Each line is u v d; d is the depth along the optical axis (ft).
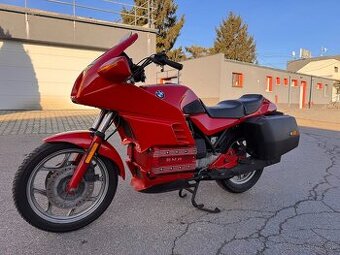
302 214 11.38
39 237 9.30
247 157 12.76
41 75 45.11
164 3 108.06
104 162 10.03
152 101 9.71
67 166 9.50
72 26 46.21
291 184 14.73
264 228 10.26
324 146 24.80
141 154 10.09
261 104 13.16
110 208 11.40
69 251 8.66
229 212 11.43
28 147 20.15
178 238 9.52
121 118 9.72
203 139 11.37
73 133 9.45
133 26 51.11
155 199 12.30
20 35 42.60
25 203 8.96
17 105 43.91
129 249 8.86
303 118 54.29
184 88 10.85
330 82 124.88
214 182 14.53
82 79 8.89
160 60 9.55
